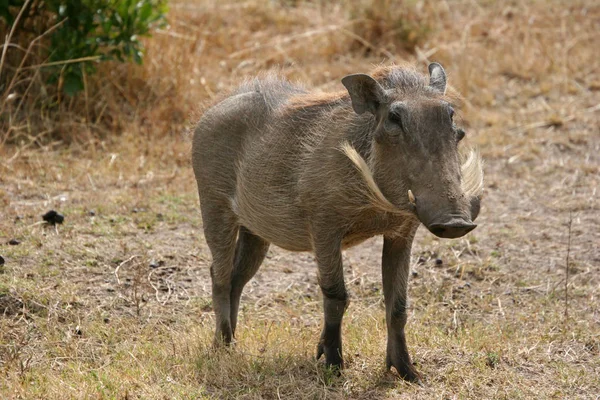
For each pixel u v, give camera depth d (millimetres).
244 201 16781
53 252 20984
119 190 24828
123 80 29562
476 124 30531
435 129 13711
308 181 15383
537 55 35156
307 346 17078
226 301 17500
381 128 14094
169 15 33188
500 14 38969
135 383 15547
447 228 13039
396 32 35625
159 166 26578
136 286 19047
